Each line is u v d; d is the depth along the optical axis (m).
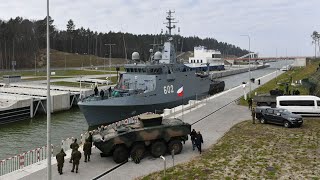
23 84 77.69
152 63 47.56
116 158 21.31
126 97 40.69
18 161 24.67
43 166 20.84
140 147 21.81
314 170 19.19
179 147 23.20
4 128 44.44
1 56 134.25
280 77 96.44
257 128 30.55
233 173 18.97
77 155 19.53
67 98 58.84
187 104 48.19
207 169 19.70
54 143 35.59
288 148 23.75
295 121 30.34
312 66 119.50
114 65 164.62
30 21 174.00
